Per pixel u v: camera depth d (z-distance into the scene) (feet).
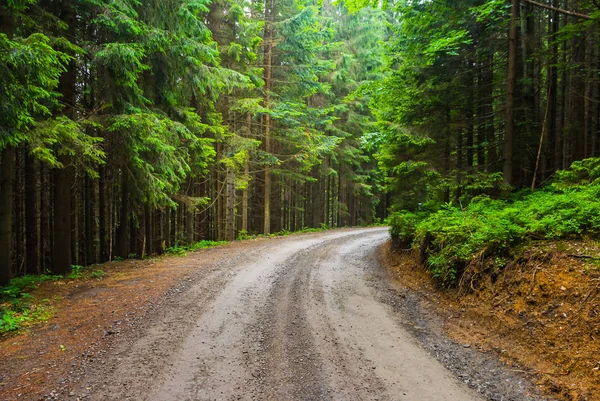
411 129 41.34
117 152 35.60
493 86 40.93
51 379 14.10
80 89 38.37
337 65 80.59
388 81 42.52
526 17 36.47
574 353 14.23
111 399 12.82
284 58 67.67
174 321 20.40
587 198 23.17
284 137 71.51
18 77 19.57
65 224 32.73
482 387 13.82
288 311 22.39
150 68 33.19
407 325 20.47
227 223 61.16
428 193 47.34
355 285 28.58
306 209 105.19
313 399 13.00
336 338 18.47
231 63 56.08
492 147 40.47
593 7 29.25
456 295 23.07
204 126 45.01
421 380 14.37
